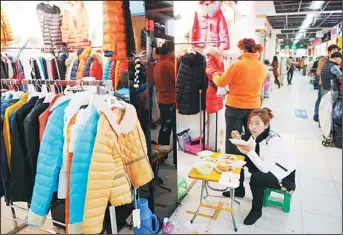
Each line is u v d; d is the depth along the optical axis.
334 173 2.24
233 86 2.43
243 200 2.33
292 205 2.13
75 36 3.01
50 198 1.53
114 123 1.46
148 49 1.80
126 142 1.60
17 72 2.75
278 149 2.00
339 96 2.42
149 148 1.90
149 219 1.93
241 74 2.33
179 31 2.69
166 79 2.04
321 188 2.19
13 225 2.17
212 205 2.28
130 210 2.08
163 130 2.07
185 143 2.54
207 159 2.18
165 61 2.01
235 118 2.44
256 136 2.08
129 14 1.76
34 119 1.62
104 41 1.98
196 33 2.80
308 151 2.41
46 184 1.52
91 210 1.39
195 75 2.61
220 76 2.53
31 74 2.72
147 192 2.00
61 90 2.00
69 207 1.44
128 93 1.87
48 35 3.04
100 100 1.46
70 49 2.96
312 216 2.03
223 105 2.84
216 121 2.72
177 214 2.24
